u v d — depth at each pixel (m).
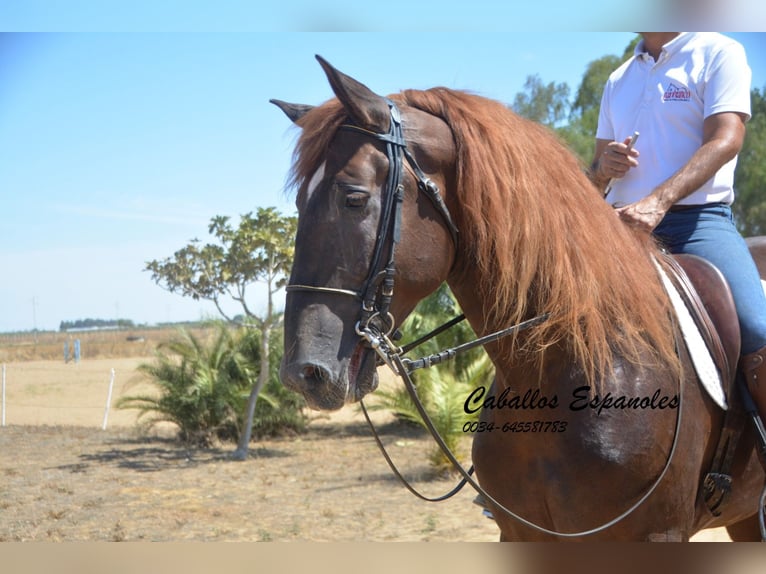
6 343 42.88
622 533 2.21
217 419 11.23
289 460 9.80
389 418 12.97
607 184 2.92
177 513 7.04
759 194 20.42
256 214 9.83
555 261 2.23
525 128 2.38
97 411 14.80
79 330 61.66
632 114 3.02
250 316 10.30
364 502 7.42
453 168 2.21
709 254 2.69
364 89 2.10
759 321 2.52
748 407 2.49
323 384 1.99
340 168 2.08
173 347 11.49
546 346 2.20
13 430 12.48
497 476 2.42
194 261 9.80
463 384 8.94
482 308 2.29
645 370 2.25
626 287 2.30
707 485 2.41
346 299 2.04
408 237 2.12
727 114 2.71
